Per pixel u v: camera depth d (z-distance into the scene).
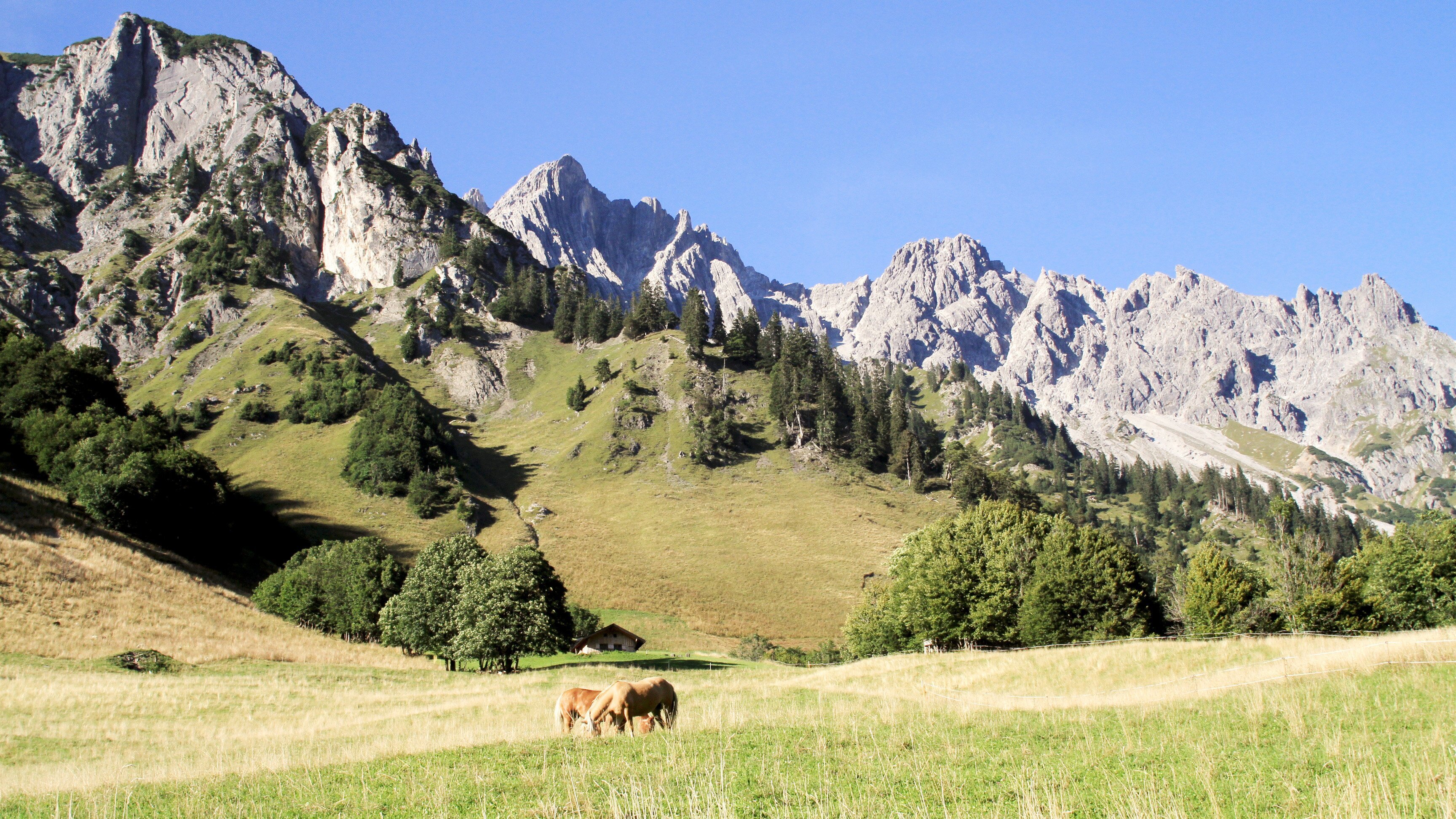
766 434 192.38
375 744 27.03
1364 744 20.81
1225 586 69.56
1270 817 15.72
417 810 18.16
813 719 28.30
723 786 18.23
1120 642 48.62
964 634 67.19
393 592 84.31
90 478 87.31
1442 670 28.72
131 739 35.38
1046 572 65.75
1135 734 24.09
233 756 27.30
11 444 98.38
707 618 116.25
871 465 187.75
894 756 22.17
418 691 51.34
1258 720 24.73
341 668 59.44
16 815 19.73
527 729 29.02
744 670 58.38
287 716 41.41
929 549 74.44
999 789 18.22
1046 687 39.00
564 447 187.38
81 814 19.44
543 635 67.31
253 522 119.31
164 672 53.12
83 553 71.06
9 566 62.44
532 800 18.33
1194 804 16.80
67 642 54.41
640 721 26.67
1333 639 39.34
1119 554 68.69
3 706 39.84
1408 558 67.44
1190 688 32.44
